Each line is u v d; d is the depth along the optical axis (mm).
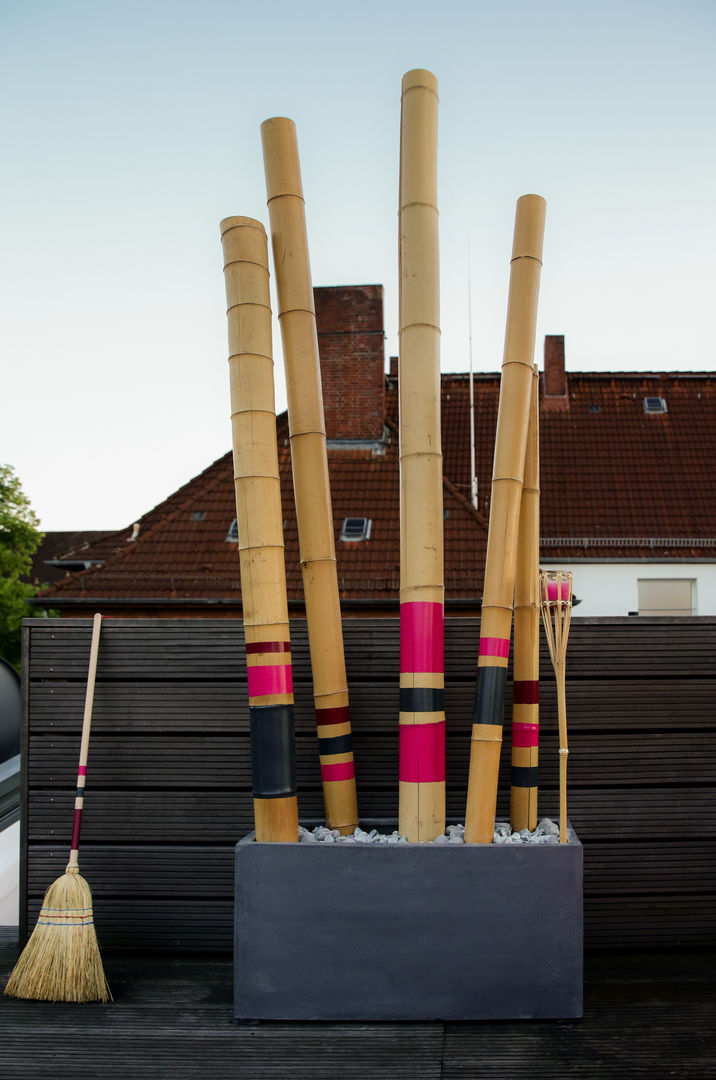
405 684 2488
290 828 2414
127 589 11836
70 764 2789
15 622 20719
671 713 2754
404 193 2564
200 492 13359
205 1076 2053
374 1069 2070
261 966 2293
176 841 2766
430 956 2271
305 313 2684
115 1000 2441
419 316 2527
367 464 13805
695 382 17234
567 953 2260
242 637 2768
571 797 2734
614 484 15273
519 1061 2094
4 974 2631
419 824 2434
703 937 2717
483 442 16141
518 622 2641
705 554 14055
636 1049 2143
